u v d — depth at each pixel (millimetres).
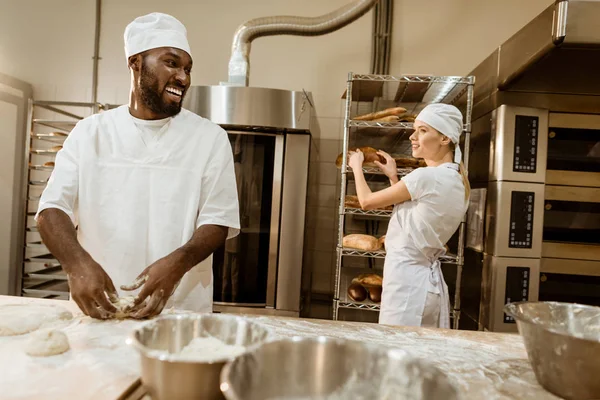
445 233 1593
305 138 2033
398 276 1610
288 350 552
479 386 699
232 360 472
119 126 1299
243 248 2072
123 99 2750
